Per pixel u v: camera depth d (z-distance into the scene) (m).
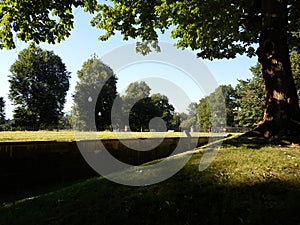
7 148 6.87
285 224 3.57
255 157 5.86
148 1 9.91
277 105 7.55
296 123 7.27
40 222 4.42
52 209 4.80
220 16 9.75
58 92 47.41
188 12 9.49
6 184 6.76
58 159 7.71
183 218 3.96
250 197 4.20
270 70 7.79
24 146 7.20
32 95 44.28
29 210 5.00
